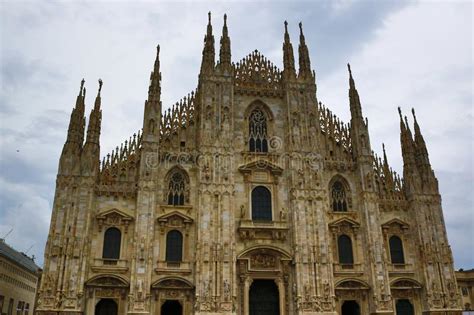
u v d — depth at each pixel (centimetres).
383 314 5788
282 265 5931
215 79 6650
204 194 5988
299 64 7144
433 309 5947
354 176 6631
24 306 10000
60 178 5691
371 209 6291
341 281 5975
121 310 5431
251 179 6362
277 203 6291
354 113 6888
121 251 5662
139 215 5712
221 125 6400
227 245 5803
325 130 6888
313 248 5991
